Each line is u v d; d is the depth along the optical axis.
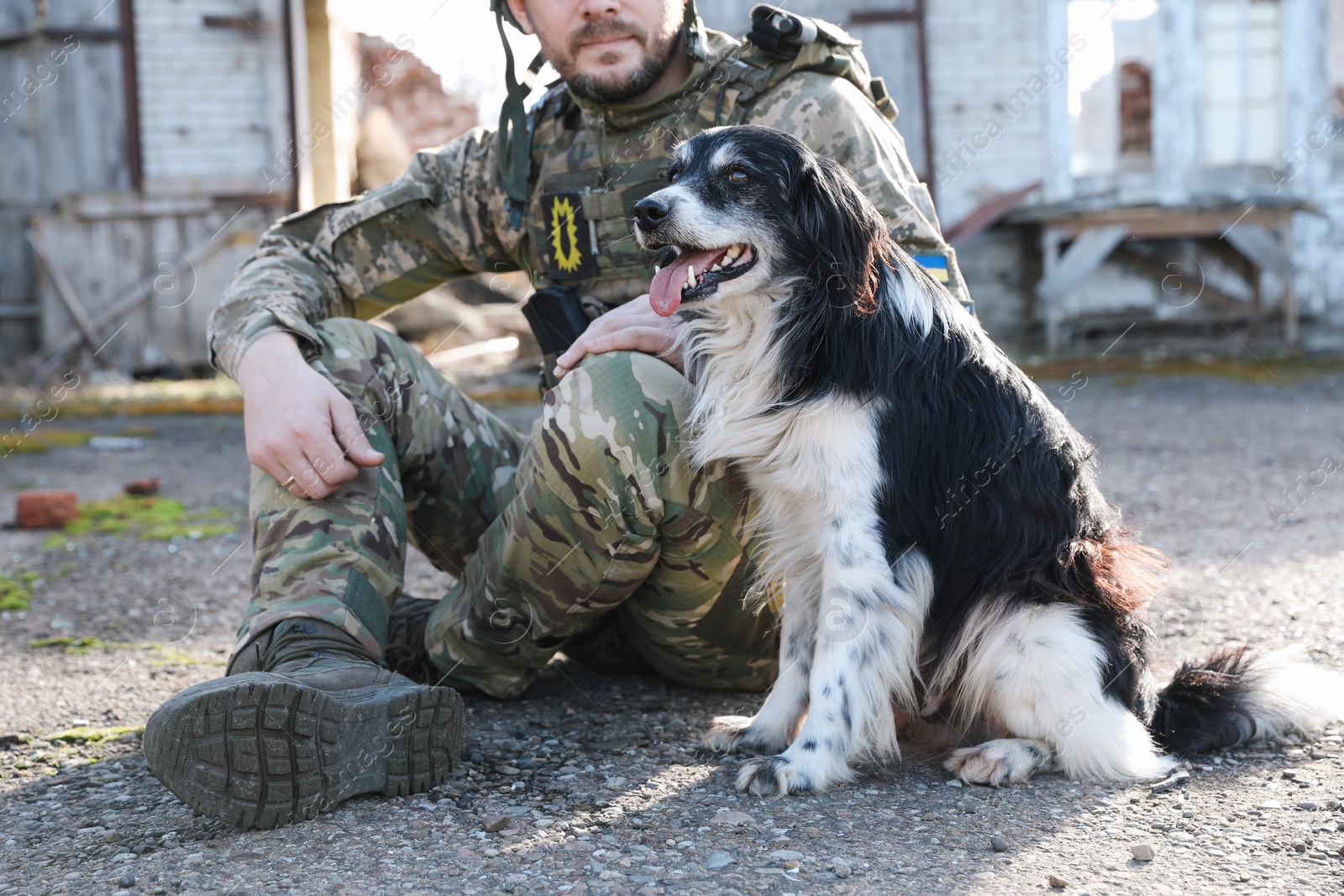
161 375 10.70
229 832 1.98
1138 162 11.78
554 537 2.29
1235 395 8.59
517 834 1.96
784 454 2.31
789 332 2.29
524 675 2.66
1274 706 2.41
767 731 2.38
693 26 2.66
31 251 10.80
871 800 2.14
